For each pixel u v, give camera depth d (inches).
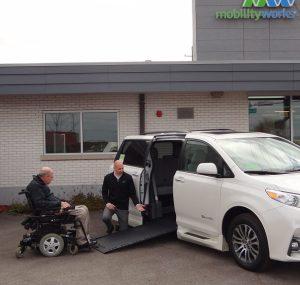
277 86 448.8
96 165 496.1
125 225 337.4
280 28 545.6
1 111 496.7
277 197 225.3
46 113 499.2
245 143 279.7
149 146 324.5
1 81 450.0
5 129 496.7
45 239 287.9
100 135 501.7
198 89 448.5
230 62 447.2
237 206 246.4
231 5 546.0
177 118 495.5
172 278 239.6
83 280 241.9
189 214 285.1
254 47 544.1
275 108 502.6
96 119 501.0
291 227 217.3
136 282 235.6
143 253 288.5
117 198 333.4
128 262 270.8
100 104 496.7
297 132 501.7
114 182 333.4
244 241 245.8
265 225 227.3
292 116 500.1
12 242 335.0
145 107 496.1
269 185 232.8
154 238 318.0
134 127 496.7
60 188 494.6
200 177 276.7
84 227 294.5
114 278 243.3
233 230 251.1
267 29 545.6
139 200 324.2
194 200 279.1
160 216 324.2
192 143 295.0
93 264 269.6
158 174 344.5
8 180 497.7
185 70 447.8
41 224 289.9
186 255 280.2
